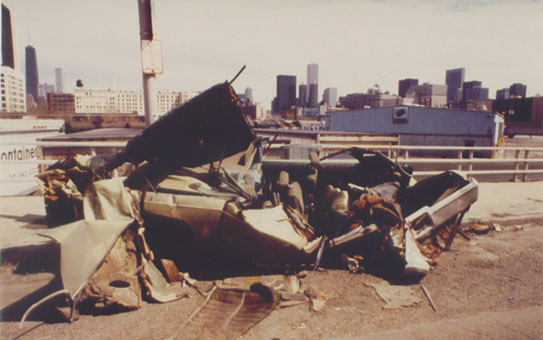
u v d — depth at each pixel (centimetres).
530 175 1852
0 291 394
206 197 411
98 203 386
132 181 463
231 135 474
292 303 367
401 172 566
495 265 494
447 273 463
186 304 363
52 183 463
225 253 421
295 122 6106
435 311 365
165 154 466
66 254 326
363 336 316
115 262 371
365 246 473
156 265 422
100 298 337
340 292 399
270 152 683
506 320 350
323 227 474
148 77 705
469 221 674
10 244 489
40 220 613
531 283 438
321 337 312
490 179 1667
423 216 484
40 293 389
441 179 553
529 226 695
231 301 368
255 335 312
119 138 952
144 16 680
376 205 459
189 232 415
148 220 415
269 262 427
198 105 423
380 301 382
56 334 309
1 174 879
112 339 303
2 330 315
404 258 427
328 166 585
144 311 348
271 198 488
